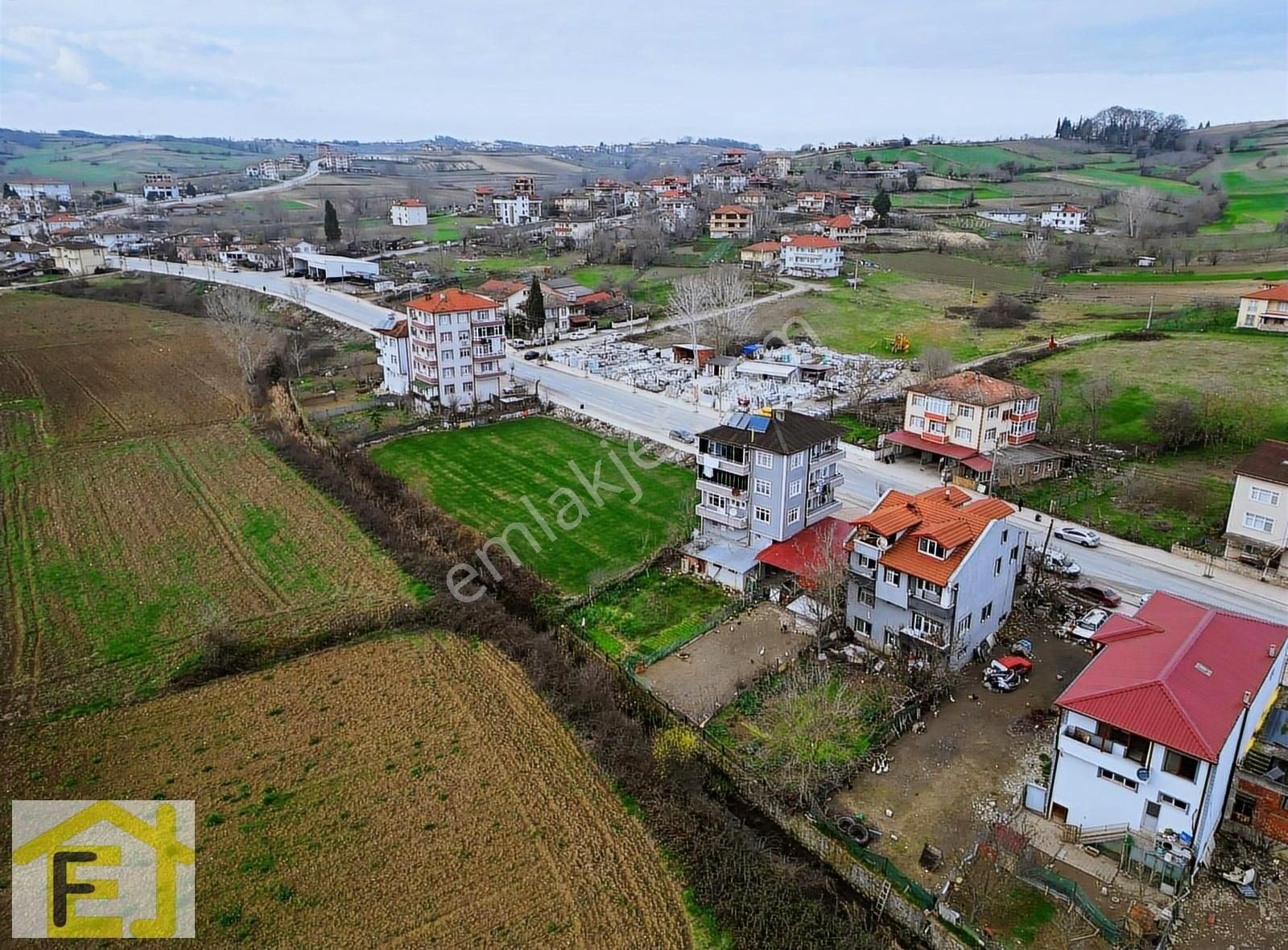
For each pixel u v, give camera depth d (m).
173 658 48.75
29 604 54.56
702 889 33.09
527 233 197.88
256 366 103.88
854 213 196.00
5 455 79.81
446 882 33.62
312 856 34.91
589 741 41.22
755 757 40.94
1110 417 81.31
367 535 63.22
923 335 115.75
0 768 40.06
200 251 183.25
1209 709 33.25
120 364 109.44
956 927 31.20
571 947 30.88
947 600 44.66
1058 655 48.72
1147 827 33.50
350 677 46.91
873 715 43.34
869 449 79.88
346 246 184.62
